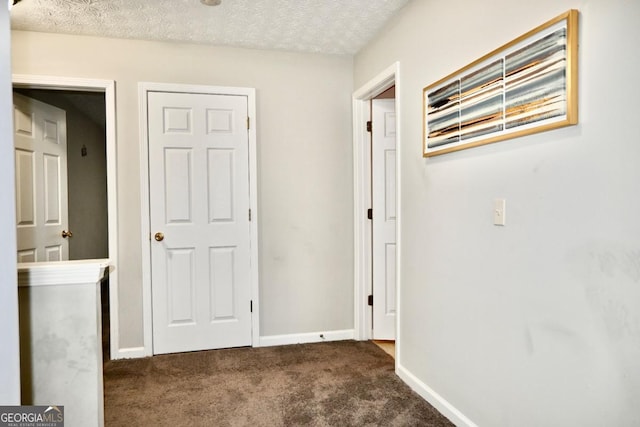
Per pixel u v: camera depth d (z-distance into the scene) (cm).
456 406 206
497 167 174
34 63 279
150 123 299
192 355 303
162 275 304
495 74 171
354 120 334
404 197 255
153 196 301
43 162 305
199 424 208
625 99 121
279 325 329
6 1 138
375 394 240
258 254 322
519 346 164
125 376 265
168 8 250
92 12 254
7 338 138
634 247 119
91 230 462
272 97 323
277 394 240
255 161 318
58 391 173
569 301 141
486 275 182
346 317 342
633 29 119
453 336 208
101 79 291
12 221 139
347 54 332
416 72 239
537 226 154
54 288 173
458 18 199
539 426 154
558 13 143
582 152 135
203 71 309
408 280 252
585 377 135
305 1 244
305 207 331
